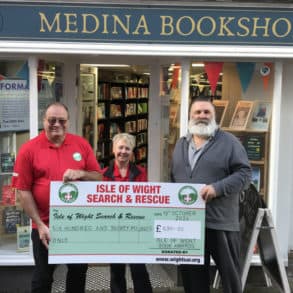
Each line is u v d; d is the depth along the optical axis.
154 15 4.30
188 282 3.63
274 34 4.34
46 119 3.25
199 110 3.41
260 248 4.33
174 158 3.54
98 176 3.47
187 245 3.41
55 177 3.29
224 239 3.38
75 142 3.41
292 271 4.82
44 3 4.26
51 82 4.88
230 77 4.67
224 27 4.32
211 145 3.37
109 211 3.38
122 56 4.70
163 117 5.12
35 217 3.25
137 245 3.42
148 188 3.37
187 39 4.34
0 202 4.77
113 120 8.00
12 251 4.73
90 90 6.31
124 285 3.79
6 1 4.25
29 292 4.60
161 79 5.12
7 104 4.66
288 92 4.72
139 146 8.59
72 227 3.36
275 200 4.65
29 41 4.32
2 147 4.74
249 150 4.79
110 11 4.29
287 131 4.76
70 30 4.32
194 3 4.28
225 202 3.39
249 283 4.69
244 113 4.73
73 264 3.49
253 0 4.28
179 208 3.38
